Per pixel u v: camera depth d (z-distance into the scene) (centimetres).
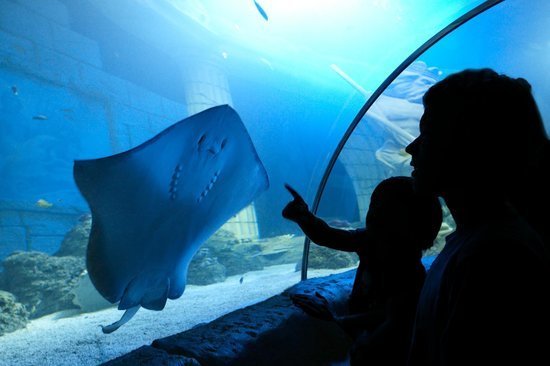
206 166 287
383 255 119
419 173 66
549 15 645
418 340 64
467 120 57
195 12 1277
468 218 60
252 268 1116
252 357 148
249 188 338
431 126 63
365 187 1159
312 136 3017
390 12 533
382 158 963
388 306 116
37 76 1227
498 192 57
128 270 293
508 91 56
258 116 3033
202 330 163
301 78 1864
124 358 126
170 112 1788
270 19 1329
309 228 146
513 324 44
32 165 1903
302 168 3328
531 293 44
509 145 55
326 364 175
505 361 43
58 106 1567
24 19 1169
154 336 370
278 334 169
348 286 234
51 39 1259
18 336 439
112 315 575
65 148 1875
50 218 1227
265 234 3022
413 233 114
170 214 293
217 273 922
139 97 1614
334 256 803
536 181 80
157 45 1409
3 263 681
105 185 250
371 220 123
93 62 1430
